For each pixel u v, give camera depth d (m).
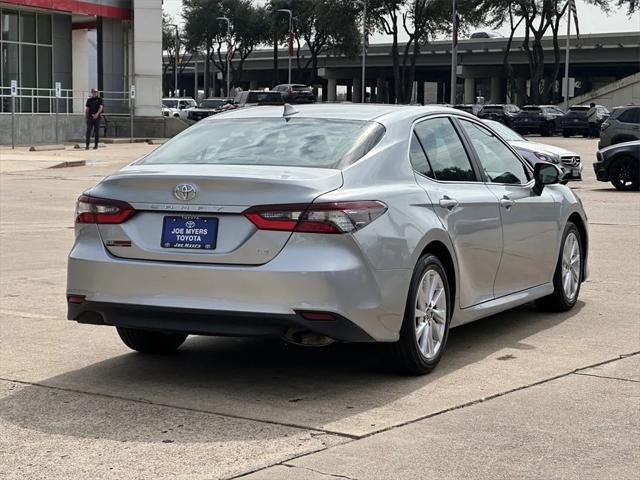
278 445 4.94
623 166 20.55
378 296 5.73
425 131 6.75
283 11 89.56
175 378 6.27
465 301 6.75
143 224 5.87
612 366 6.54
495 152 7.63
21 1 40.53
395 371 6.27
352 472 4.55
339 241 5.55
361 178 5.92
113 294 5.86
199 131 6.77
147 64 45.59
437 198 6.41
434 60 106.69
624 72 106.25
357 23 86.00
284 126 6.52
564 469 4.62
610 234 13.46
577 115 57.38
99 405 5.67
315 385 6.09
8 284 9.63
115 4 45.12
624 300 8.91
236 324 5.59
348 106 6.91
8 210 16.47
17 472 4.59
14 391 5.97
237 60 124.12
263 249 5.55
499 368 6.49
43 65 43.72
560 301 8.29
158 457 4.78
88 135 35.75
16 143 39.41
